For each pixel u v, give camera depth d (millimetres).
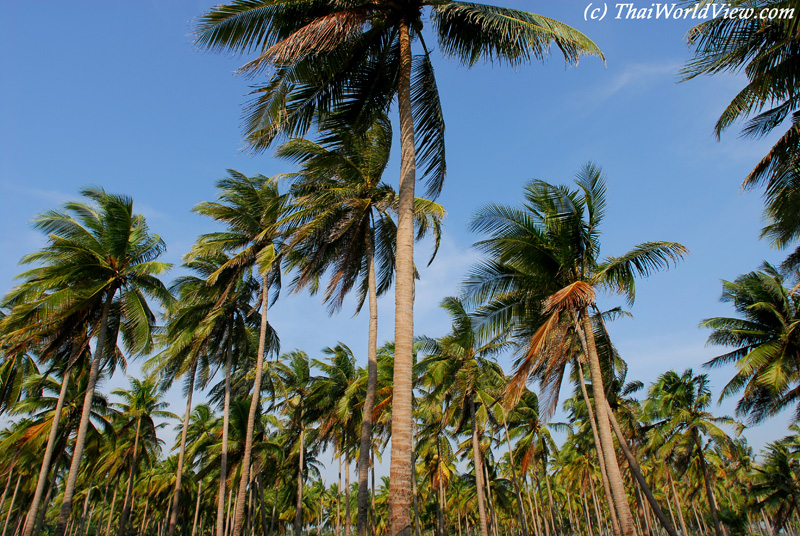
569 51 9008
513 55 10141
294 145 14461
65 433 27516
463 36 10523
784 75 11016
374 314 14484
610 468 12867
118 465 36719
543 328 13430
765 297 22203
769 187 12438
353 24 9039
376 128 15398
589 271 15445
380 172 15969
